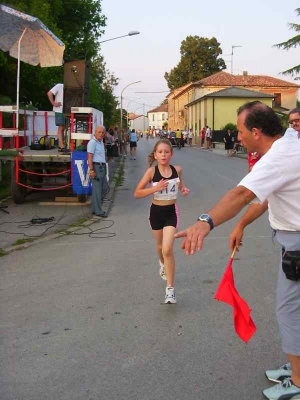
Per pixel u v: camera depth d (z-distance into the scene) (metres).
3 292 5.81
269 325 4.71
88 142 11.11
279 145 2.84
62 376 3.82
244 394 3.53
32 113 14.70
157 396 3.52
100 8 28.19
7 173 18.00
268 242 8.06
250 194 2.74
